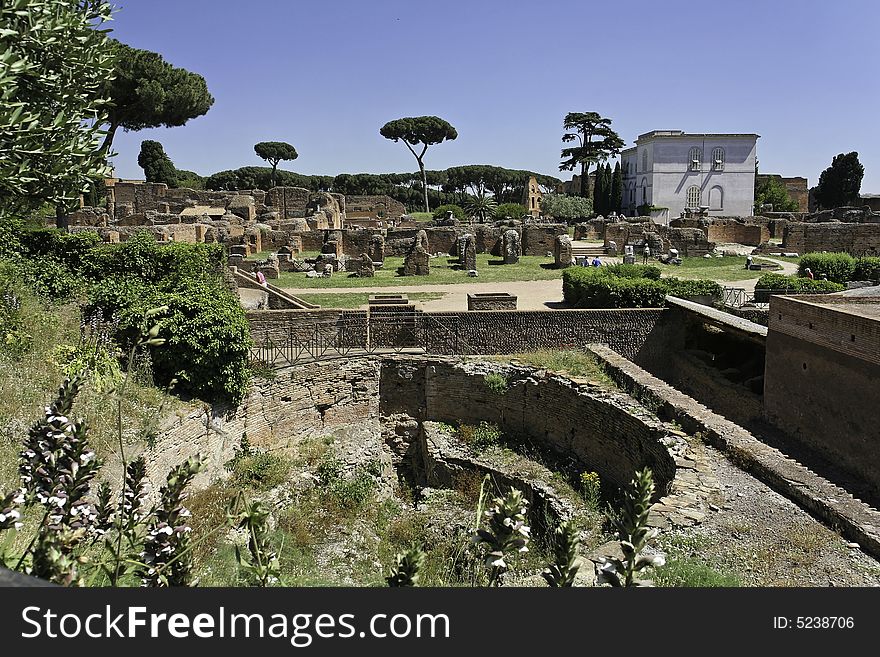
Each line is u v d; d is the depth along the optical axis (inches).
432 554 473.4
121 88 1523.1
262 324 762.8
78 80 509.4
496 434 726.5
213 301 604.7
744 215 3088.1
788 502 417.4
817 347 588.7
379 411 772.0
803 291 1051.3
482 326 796.0
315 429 729.0
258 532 168.1
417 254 1448.1
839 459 561.3
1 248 653.9
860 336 528.7
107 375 510.9
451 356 780.0
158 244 753.6
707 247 1801.2
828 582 323.3
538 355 780.0
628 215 3358.8
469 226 1935.3
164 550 167.5
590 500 579.5
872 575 331.0
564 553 146.4
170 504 171.5
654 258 1705.2
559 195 3100.4
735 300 1086.4
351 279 1397.6
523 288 1280.8
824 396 581.0
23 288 601.6
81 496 173.0
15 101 471.8
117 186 2522.1
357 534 516.1
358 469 656.4
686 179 3083.2
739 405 718.5
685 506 406.6
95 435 436.8
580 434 670.5
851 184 3292.3
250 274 1115.9
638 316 824.9
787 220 2283.5
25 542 265.0
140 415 498.0
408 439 766.5
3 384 440.8
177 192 2583.7
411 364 762.8
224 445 605.6
